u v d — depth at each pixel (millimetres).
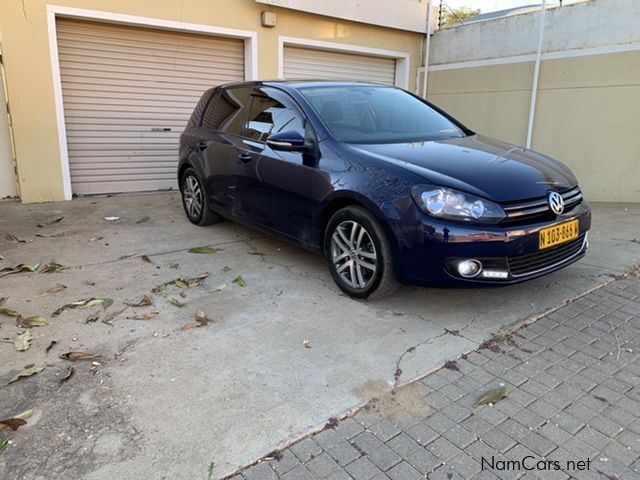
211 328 3264
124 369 2785
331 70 9328
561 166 3895
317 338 3131
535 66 7973
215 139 5098
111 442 2217
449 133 4312
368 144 3750
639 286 3887
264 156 4277
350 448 2193
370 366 2820
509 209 3090
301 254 4758
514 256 3096
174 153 8031
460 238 3020
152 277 4176
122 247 4996
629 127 7086
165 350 2988
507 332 3189
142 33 7297
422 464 2100
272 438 2248
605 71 7199
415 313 3463
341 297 3734
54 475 2029
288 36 8375
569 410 2438
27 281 4082
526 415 2402
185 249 4945
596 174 7562
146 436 2254
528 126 8234
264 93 4625
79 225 5816
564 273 4145
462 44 9164
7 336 3158
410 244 3152
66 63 6863
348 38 9070
